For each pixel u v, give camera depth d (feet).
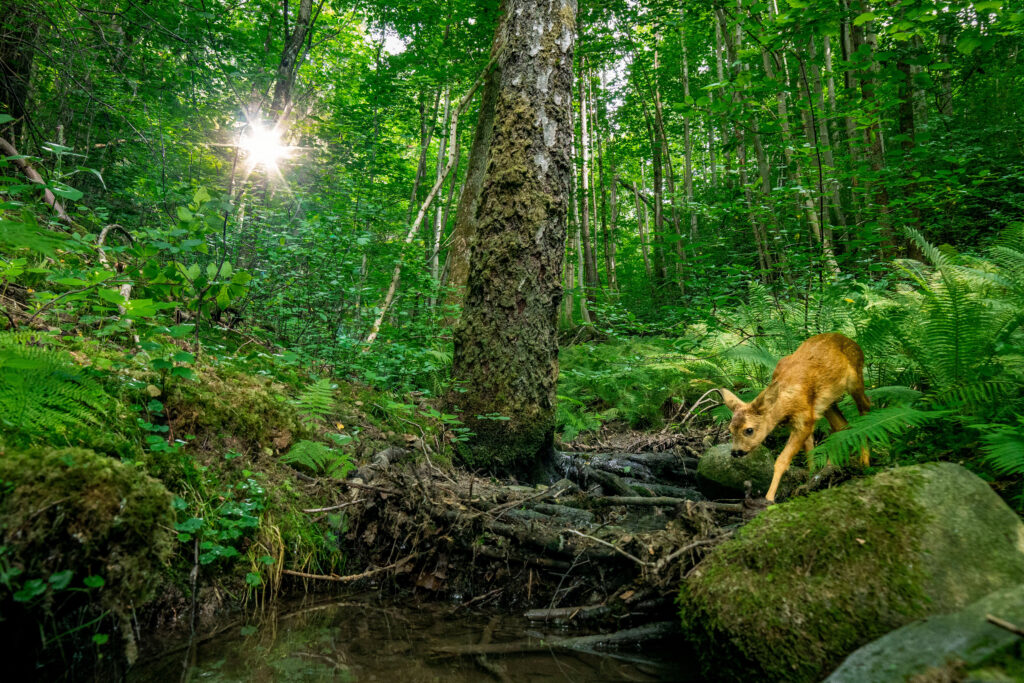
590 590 9.83
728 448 13.38
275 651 7.89
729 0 40.45
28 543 6.54
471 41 44.34
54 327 11.51
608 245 75.31
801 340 19.15
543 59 15.88
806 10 26.61
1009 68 41.09
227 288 12.60
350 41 58.80
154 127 30.68
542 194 15.72
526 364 15.46
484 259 15.79
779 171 51.01
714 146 74.18
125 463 8.46
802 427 11.13
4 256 13.15
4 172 15.20
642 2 46.65
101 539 7.09
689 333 27.99
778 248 30.68
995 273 14.40
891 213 29.63
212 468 10.57
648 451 20.80
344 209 28.09
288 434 12.66
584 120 61.62
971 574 6.59
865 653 5.82
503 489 13.47
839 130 39.78
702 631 7.31
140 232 14.17
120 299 9.36
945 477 7.87
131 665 7.22
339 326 21.91
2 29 19.75
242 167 32.78
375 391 18.83
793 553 7.37
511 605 10.00
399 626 9.02
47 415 7.94
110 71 25.77
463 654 8.06
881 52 29.01
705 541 8.82
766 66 45.32
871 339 14.35
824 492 8.43
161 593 8.27
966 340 11.81
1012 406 10.93
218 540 9.30
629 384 26.12
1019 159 35.70
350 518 11.30
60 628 6.94
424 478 12.81
